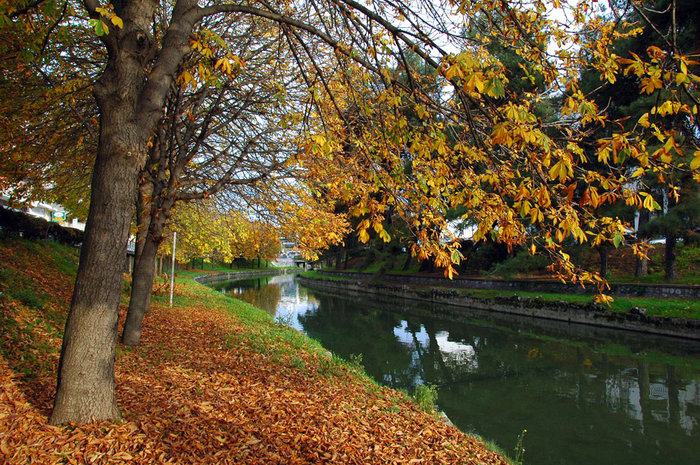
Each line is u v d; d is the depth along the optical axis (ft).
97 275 11.88
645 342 46.68
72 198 42.65
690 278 59.72
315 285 162.50
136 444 11.94
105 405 12.55
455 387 32.96
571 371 37.17
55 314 25.09
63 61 22.48
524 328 58.18
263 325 40.60
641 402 29.12
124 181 11.90
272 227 30.14
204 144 29.43
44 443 11.01
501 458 17.20
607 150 8.31
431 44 11.09
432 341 51.16
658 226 46.39
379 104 13.28
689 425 25.05
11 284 25.95
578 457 21.07
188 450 12.36
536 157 9.87
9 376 14.71
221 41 11.30
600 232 9.39
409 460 14.74
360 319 69.26
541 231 10.92
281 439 14.43
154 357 22.98
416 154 10.99
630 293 58.59
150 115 12.16
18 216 41.57
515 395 30.94
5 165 23.77
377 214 10.83
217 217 42.78
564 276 10.54
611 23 11.53
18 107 21.80
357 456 14.23
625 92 48.01
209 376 20.56
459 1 12.76
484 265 102.58
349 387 23.20
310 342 36.58
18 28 16.92
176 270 145.38
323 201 29.73
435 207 10.96
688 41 49.11
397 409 20.80
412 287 103.55
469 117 10.67
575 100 9.80
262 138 29.76
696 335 44.93
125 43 11.74
